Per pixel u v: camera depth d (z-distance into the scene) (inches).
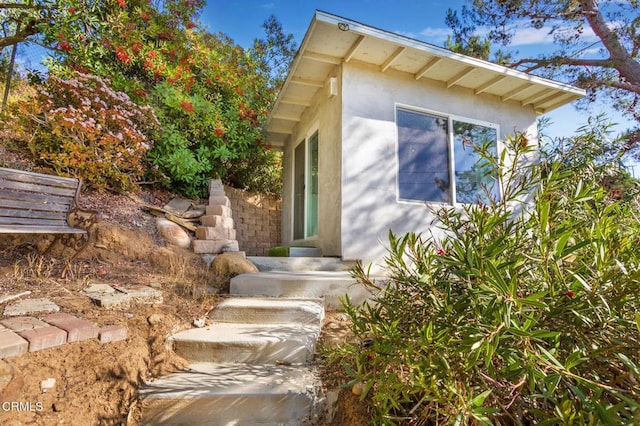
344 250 164.9
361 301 126.1
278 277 126.0
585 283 50.6
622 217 69.2
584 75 302.2
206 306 110.2
